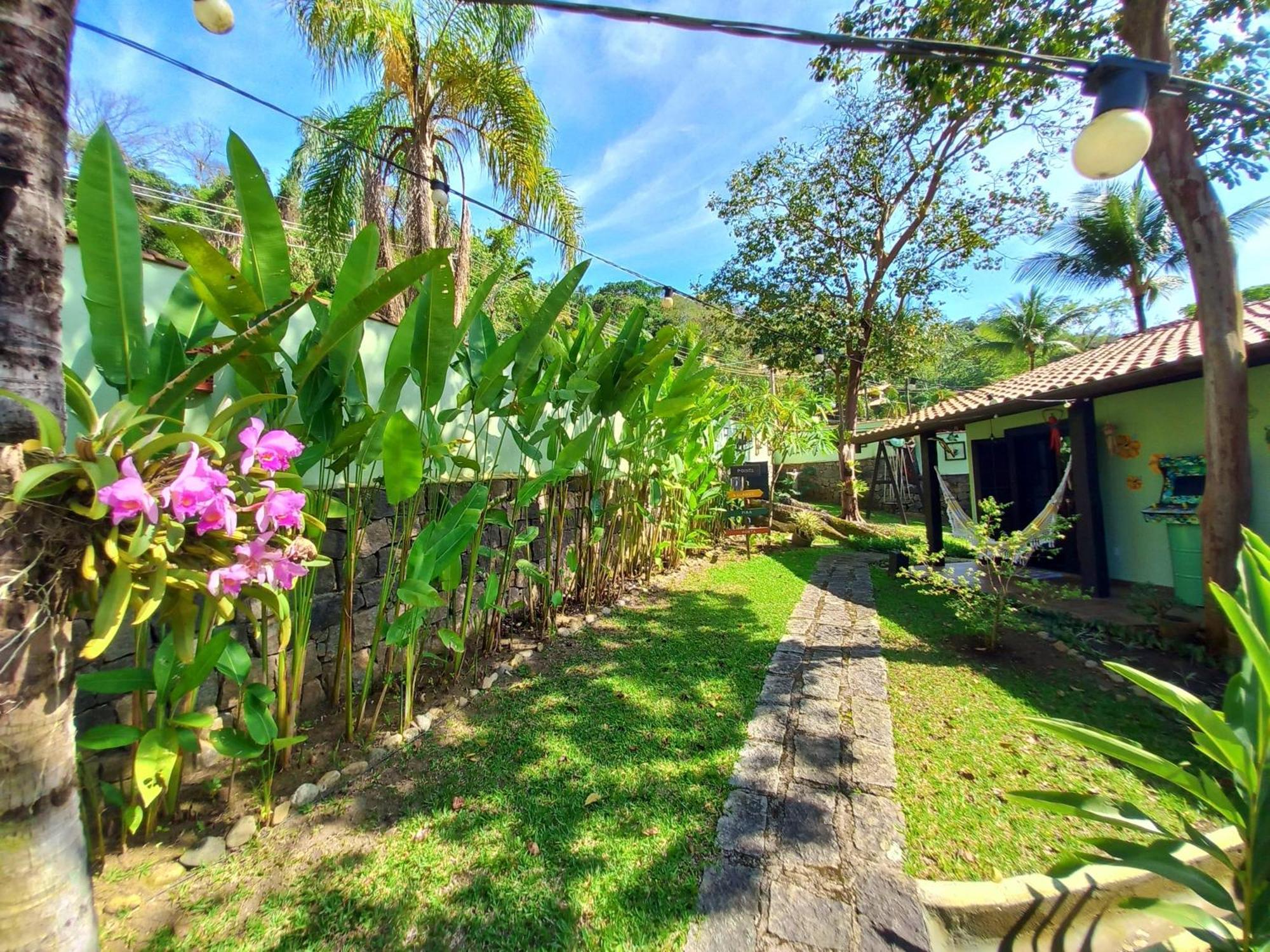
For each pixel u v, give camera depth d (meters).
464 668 3.58
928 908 1.78
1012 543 4.10
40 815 1.07
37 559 1.05
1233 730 1.54
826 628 4.69
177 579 1.33
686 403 4.82
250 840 1.99
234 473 1.42
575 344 4.34
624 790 2.35
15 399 0.99
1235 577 3.64
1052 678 3.58
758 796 2.32
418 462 2.38
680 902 1.78
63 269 1.14
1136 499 5.56
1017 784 2.44
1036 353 19.50
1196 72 4.00
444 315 2.58
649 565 6.53
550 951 1.60
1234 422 3.63
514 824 2.13
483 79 5.95
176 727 1.79
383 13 5.44
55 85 1.10
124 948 1.55
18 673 1.03
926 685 3.46
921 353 12.03
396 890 1.80
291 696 2.40
